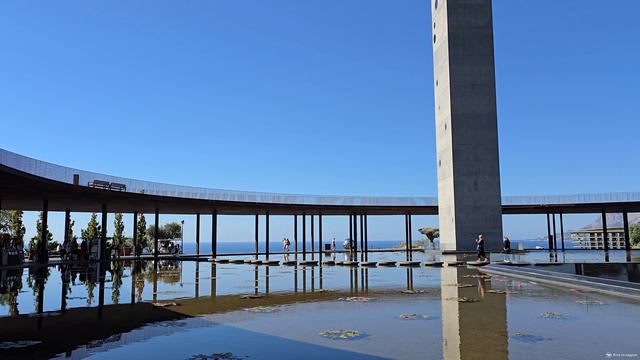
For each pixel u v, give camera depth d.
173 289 15.26
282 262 30.56
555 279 16.16
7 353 6.84
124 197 31.95
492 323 8.77
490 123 42.41
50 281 18.22
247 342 7.48
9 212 55.25
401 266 26.44
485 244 41.31
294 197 43.12
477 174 41.91
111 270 24.47
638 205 45.56
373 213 51.72
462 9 43.28
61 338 7.85
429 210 50.47
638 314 9.66
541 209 49.28
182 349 7.04
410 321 9.12
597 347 6.86
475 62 42.84
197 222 46.00
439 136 45.69
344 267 26.19
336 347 7.06
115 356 6.65
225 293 14.10
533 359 6.24
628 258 29.89
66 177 28.64
